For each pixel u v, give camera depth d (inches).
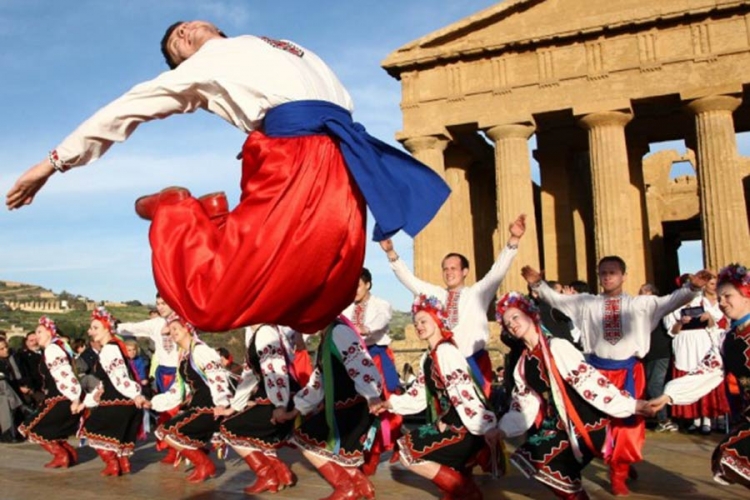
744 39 1093.1
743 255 1054.4
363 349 264.7
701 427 474.6
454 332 322.0
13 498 297.4
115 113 110.6
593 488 296.5
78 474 364.5
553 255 1386.6
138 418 364.2
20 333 3848.4
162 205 115.0
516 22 1214.3
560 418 230.7
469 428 243.0
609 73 1151.0
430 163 1242.6
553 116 1211.9
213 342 655.8
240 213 109.3
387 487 309.7
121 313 5659.5
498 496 286.8
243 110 114.7
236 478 346.3
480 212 1544.0
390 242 342.0
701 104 1101.1
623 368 299.6
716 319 468.4
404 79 1270.9
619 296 307.3
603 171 1141.7
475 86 1229.1
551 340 235.9
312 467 374.6
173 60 131.0
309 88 117.4
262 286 106.5
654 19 1119.6
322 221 109.7
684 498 275.0
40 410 382.6
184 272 108.3
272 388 278.4
